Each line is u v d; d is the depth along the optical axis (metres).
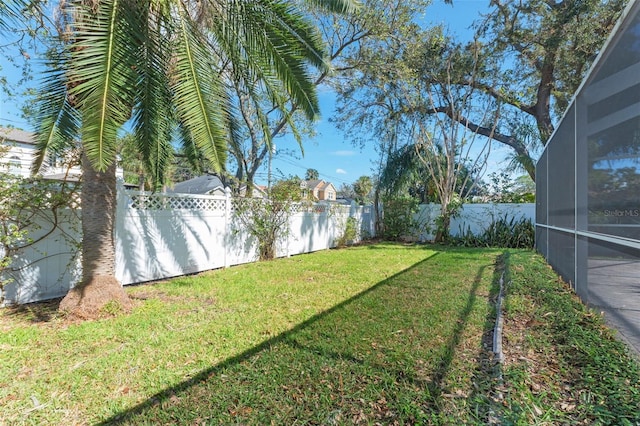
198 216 6.39
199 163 6.52
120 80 2.97
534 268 5.77
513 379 2.03
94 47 2.85
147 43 3.24
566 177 4.45
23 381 2.28
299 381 2.18
